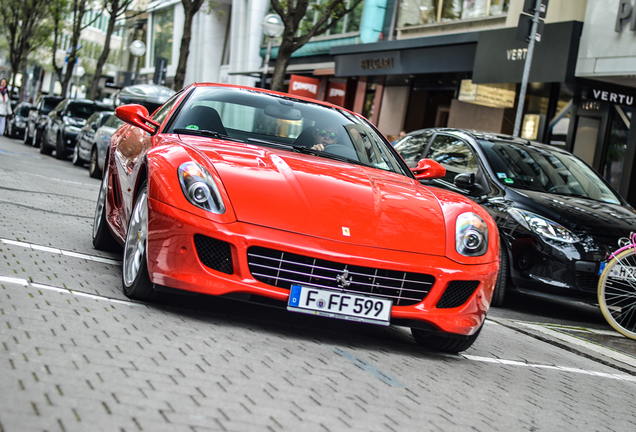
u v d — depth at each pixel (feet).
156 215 12.30
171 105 17.02
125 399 8.02
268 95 17.67
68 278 14.05
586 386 13.91
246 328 12.59
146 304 13.02
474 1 59.00
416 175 17.17
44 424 6.93
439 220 13.51
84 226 22.31
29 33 145.79
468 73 55.47
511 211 22.45
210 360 10.17
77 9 127.24
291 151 15.75
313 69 86.17
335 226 12.42
